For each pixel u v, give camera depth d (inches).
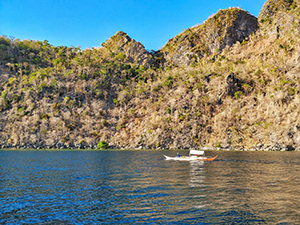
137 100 6343.5
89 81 6870.1
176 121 5078.7
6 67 7362.2
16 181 1232.8
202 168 1705.2
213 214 697.0
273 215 683.4
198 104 5359.3
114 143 5019.7
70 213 718.5
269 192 954.1
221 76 5846.5
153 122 5152.6
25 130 5191.9
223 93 5378.9
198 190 1000.2
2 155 3122.5
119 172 1542.8
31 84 6530.5
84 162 2206.0
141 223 635.5
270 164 1940.2
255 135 4362.7
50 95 6235.2
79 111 5940.0
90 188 1056.8
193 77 6402.6
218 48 7815.0
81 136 5201.8
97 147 4830.2
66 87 6505.9
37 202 833.5
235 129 4562.0
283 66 5610.2
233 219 656.4
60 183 1175.6
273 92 4901.6
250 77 5757.9
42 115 5575.8
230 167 1750.7
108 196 910.4
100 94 6501.0
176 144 4650.6
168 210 735.7
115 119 5812.0
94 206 784.3
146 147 4694.9
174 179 1263.5
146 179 1272.1
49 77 6904.5
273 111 4549.7
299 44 6171.3
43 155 3122.5
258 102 5009.8
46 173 1513.3
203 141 4682.6
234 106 5019.7
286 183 1136.2
